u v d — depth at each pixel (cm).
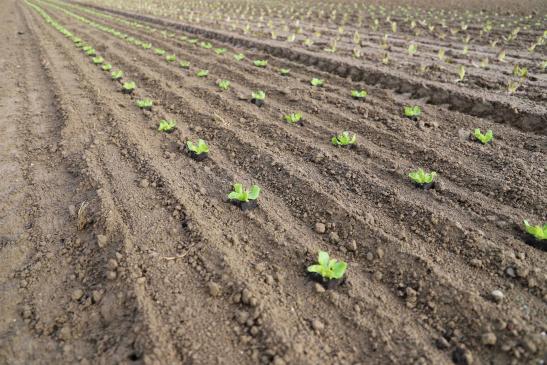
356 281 265
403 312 241
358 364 211
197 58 888
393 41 985
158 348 211
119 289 253
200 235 301
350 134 477
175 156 436
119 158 428
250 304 240
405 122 495
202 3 2320
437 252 285
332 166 402
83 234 310
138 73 784
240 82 700
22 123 546
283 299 251
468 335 223
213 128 505
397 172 383
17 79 773
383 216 327
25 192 376
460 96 546
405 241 296
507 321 224
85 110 571
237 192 343
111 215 319
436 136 459
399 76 636
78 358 214
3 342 225
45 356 217
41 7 2459
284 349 213
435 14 1449
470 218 320
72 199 359
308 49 875
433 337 224
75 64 861
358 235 304
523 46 894
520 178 360
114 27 1538
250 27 1277
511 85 541
